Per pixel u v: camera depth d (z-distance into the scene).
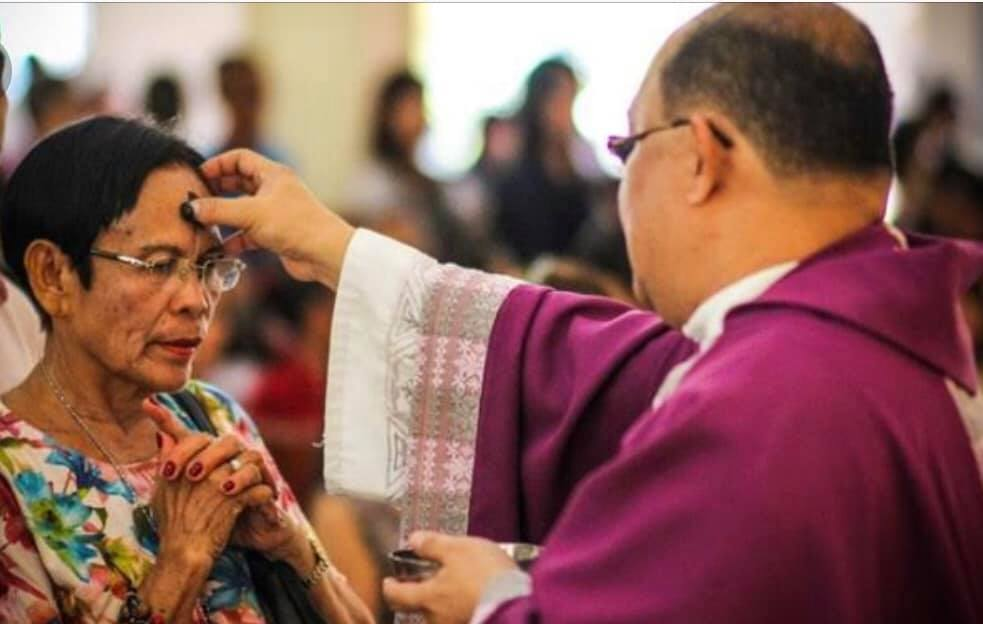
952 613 2.68
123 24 11.36
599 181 8.91
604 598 2.60
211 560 3.12
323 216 3.40
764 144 2.76
